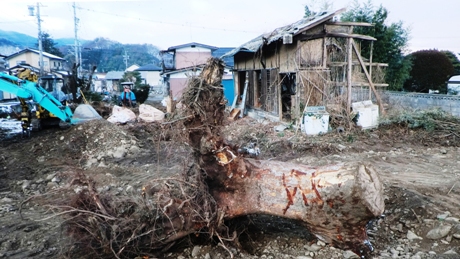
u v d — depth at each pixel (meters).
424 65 19.61
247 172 3.96
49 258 3.96
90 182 4.12
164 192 3.91
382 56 18.14
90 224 3.63
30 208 5.61
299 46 10.97
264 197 3.91
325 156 8.41
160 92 37.41
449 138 9.73
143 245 3.80
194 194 3.93
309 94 11.03
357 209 3.50
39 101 10.12
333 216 3.62
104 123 10.35
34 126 10.89
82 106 12.43
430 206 4.67
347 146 9.25
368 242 3.84
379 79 12.83
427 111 10.93
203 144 3.80
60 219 5.01
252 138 10.26
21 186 6.75
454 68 20.98
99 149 9.20
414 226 4.38
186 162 4.42
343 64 11.24
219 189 4.01
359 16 17.77
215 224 3.88
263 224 4.61
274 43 12.82
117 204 4.02
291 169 3.92
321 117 10.40
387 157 8.22
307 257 3.71
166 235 3.85
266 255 3.86
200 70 4.09
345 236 3.74
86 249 3.86
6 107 17.12
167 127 4.09
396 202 4.97
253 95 15.70
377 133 10.36
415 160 7.99
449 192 5.40
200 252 3.93
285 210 3.85
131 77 33.50
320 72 11.09
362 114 10.58
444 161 7.85
